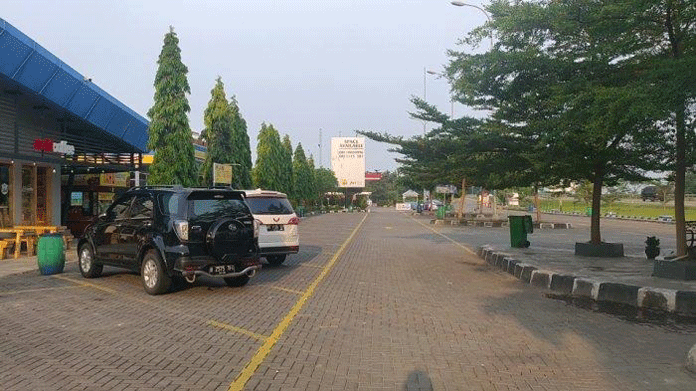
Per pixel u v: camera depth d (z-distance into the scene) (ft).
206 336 25.14
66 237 60.85
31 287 37.96
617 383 19.49
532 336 26.21
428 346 24.06
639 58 41.19
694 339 26.05
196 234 34.68
